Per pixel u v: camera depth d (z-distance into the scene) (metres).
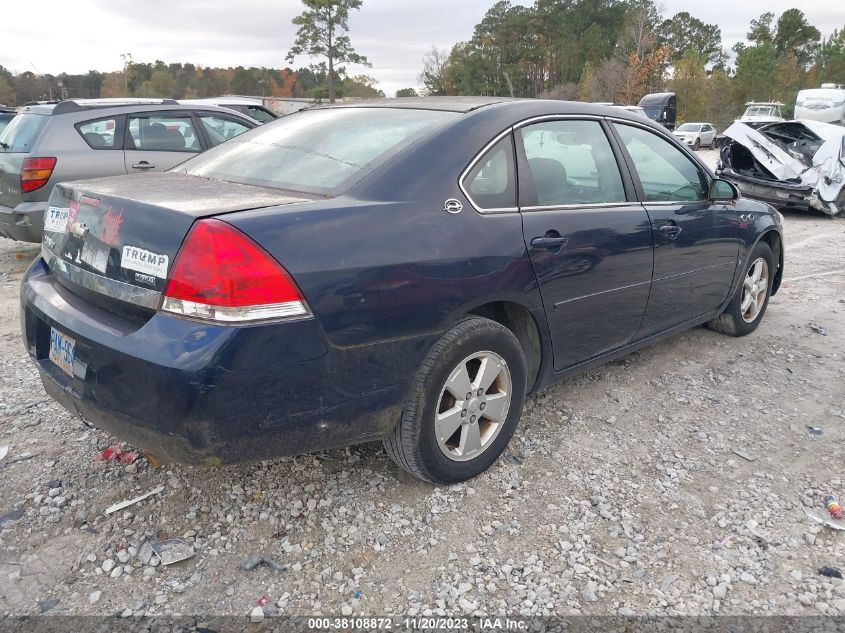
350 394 2.44
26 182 6.46
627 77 51.12
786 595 2.40
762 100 57.03
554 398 3.91
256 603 2.31
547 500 2.91
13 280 6.59
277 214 2.30
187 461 2.25
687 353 4.68
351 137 3.02
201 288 2.14
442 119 3.00
